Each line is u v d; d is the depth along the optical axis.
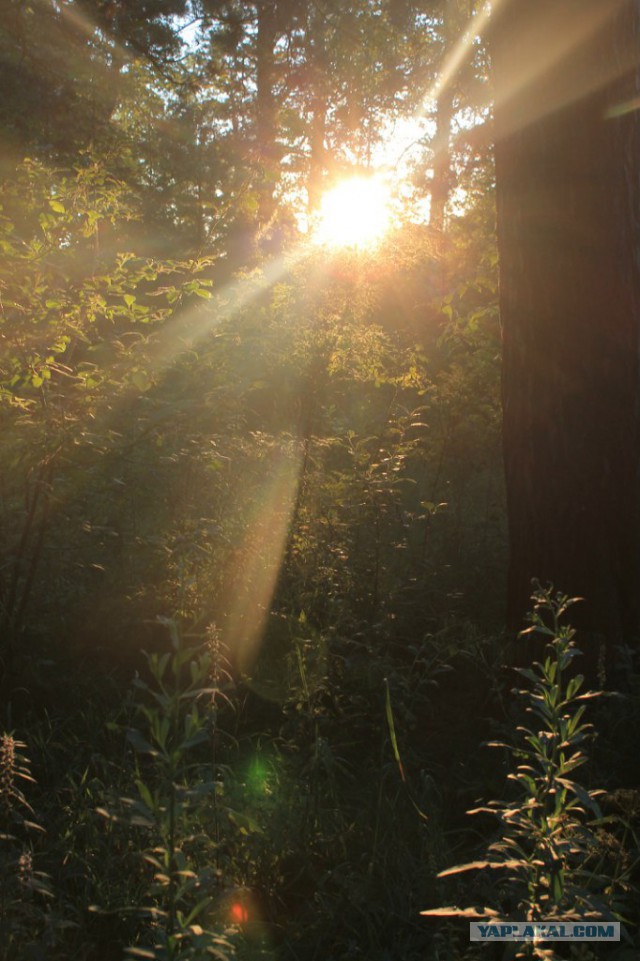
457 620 5.71
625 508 4.93
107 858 3.36
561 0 4.96
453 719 4.95
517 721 4.20
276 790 4.04
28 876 2.85
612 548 4.94
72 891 3.41
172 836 2.34
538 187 5.08
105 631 5.57
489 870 3.28
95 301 5.52
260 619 5.55
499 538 7.61
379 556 6.44
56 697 4.97
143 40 16.14
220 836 3.56
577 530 4.97
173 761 2.28
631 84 4.96
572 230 5.01
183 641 5.41
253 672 5.22
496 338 8.70
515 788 3.85
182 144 14.36
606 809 3.71
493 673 4.78
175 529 5.98
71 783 3.92
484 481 9.14
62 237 5.97
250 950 3.10
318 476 6.94
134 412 5.63
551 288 5.06
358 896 3.27
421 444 8.70
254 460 6.86
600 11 4.92
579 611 4.91
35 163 6.57
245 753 4.56
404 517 7.15
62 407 5.27
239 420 6.87
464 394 8.54
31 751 4.39
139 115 15.71
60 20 15.09
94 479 5.50
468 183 11.80
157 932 2.37
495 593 6.61
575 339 5.02
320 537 6.33
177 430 5.79
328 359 7.91
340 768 4.25
